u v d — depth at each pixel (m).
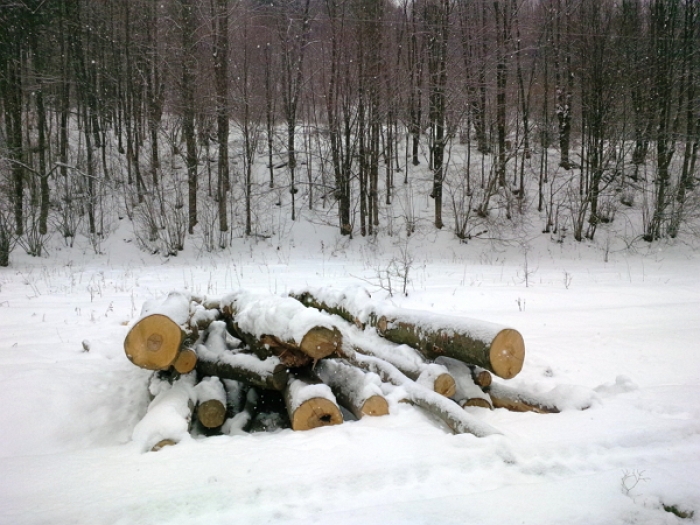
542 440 4.02
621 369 6.39
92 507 3.12
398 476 3.40
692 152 26.95
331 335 4.65
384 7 25.64
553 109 28.78
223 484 3.33
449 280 13.50
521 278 14.19
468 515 2.95
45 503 3.23
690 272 16.69
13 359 6.78
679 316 9.23
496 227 24.77
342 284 12.35
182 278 13.93
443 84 25.00
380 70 24.55
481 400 4.94
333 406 4.48
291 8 26.97
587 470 3.55
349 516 2.92
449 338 4.93
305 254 21.94
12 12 21.84
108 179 25.11
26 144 23.75
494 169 27.02
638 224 25.22
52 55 24.55
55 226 22.30
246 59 25.38
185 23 22.89
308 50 27.61
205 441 4.23
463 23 27.73
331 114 24.56
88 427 5.14
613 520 2.95
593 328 8.38
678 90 26.75
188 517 2.96
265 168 29.11
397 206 26.77
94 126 27.34
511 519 2.92
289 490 3.23
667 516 2.99
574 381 6.00
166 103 25.30
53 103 26.00
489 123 28.83
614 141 24.44
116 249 21.81
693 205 24.31
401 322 5.58
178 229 21.56
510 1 28.55
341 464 3.58
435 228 24.95
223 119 23.25
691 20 25.80
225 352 5.63
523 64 29.11
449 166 28.73
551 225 24.78
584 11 27.17
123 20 26.73
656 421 4.41
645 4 30.08
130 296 10.92
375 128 24.50
